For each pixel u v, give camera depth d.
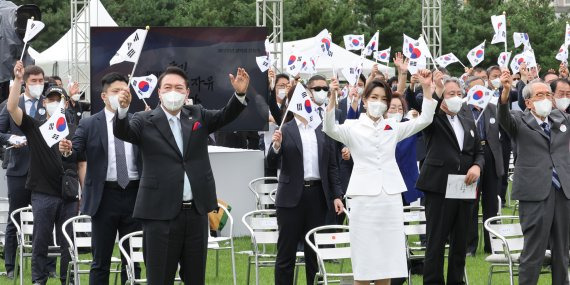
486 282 20.39
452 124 18.23
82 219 19.61
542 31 61.59
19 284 20.48
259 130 26.19
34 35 19.73
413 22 68.56
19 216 21.08
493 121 22.88
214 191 14.45
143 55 25.53
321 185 17.81
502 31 23.28
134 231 17.39
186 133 14.25
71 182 19.19
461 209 18.08
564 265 17.20
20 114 18.86
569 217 17.20
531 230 17.06
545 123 17.25
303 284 20.14
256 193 24.23
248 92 26.17
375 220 15.33
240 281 20.89
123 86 17.22
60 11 69.31
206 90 26.08
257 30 26.12
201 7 71.06
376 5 68.69
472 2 65.12
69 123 20.23
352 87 21.55
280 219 17.73
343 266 22.14
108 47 24.88
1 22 26.80
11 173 20.97
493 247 17.77
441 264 18.19
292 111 17.66
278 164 19.22
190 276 14.34
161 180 14.10
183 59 25.83
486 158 22.92
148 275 14.20
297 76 24.14
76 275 17.81
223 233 26.72
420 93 19.97
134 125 14.17
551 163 17.09
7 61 26.69
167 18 74.69
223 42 26.05
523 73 24.12
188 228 14.23
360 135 15.51
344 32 66.81
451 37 64.00
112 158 17.25
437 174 18.02
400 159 20.70
